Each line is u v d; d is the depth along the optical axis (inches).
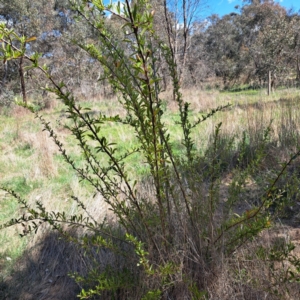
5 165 203.3
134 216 72.2
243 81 860.6
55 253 99.9
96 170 61.0
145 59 38.5
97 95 598.5
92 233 101.7
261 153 79.6
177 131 243.8
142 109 47.4
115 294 69.0
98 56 45.7
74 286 86.1
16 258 101.3
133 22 34.8
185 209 75.5
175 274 62.4
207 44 1128.2
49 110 478.9
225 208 81.7
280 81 474.9
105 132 269.3
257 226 55.5
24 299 84.0
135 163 183.0
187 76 684.7
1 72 631.8
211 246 65.9
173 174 73.7
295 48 576.1
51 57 657.0
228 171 136.6
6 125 343.9
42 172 179.8
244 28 1083.3
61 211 127.1
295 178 70.3
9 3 532.1
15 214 133.5
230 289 60.7
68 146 232.4
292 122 169.5
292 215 101.5
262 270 61.8
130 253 74.3
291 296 57.4
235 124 194.9
